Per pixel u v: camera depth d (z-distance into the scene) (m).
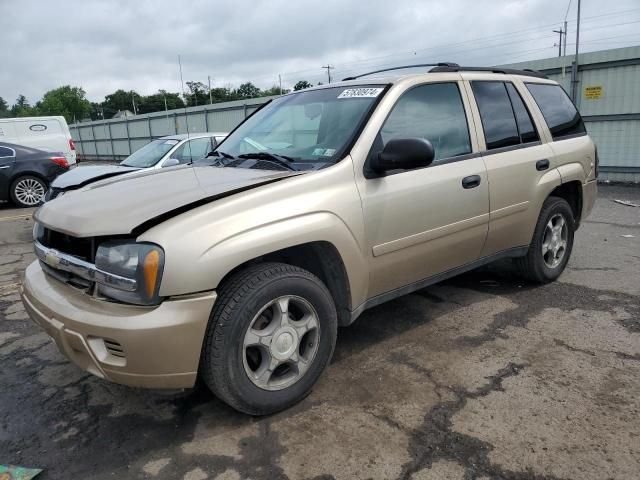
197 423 2.74
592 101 12.08
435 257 3.47
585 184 4.79
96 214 2.60
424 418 2.70
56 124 17.06
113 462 2.46
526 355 3.34
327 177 2.87
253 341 2.59
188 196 2.62
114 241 2.44
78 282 2.63
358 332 3.77
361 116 3.21
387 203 3.08
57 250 2.76
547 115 4.50
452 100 3.69
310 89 3.97
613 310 4.04
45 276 2.93
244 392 2.58
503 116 4.05
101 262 2.44
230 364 2.50
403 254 3.24
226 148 3.87
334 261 2.93
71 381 3.26
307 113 3.58
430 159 2.91
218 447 2.53
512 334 3.66
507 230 3.98
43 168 11.62
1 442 2.64
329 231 2.79
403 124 3.31
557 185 4.36
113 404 2.97
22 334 4.03
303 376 2.82
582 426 2.58
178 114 25.80
